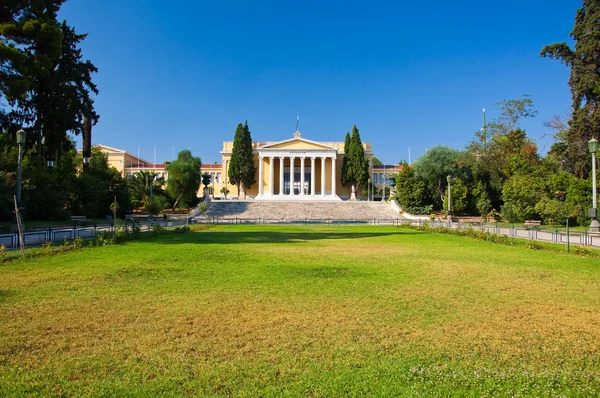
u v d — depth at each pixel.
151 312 7.70
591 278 11.36
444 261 14.49
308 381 4.90
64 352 5.77
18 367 5.27
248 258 14.76
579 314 7.79
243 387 4.76
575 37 41.50
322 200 75.56
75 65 42.31
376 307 8.13
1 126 38.38
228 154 88.00
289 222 47.25
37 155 40.59
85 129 48.69
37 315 7.45
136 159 99.81
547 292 9.56
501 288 9.96
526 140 58.84
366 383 4.86
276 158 86.25
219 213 58.81
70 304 8.21
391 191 70.81
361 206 63.62
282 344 6.08
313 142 83.88
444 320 7.32
